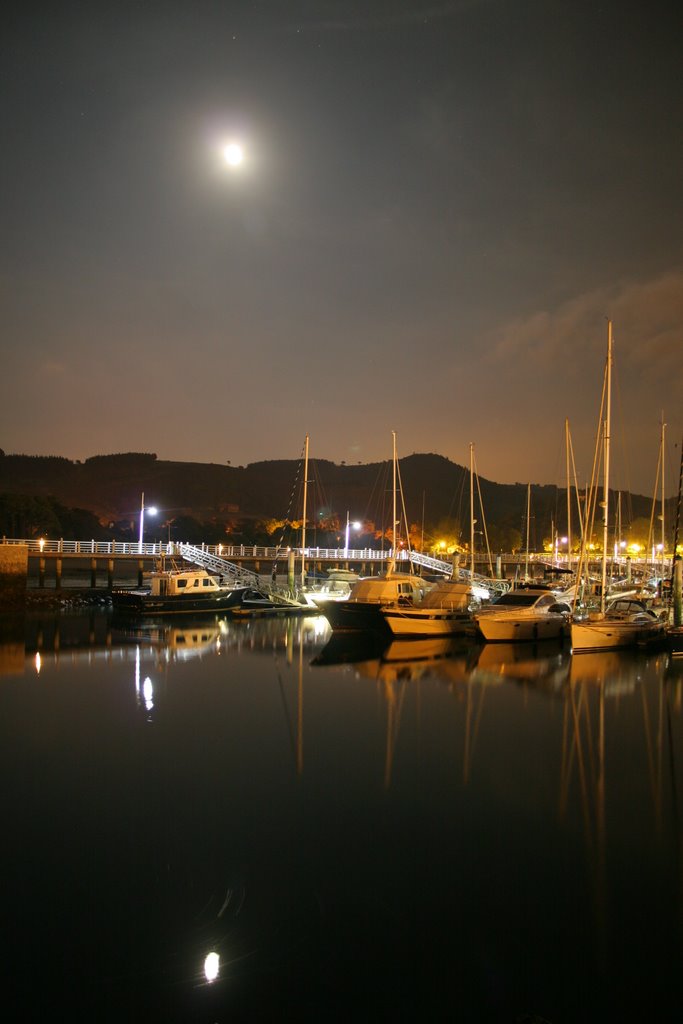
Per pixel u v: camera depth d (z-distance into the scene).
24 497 125.19
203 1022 8.63
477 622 36.69
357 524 143.62
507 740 19.47
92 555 65.06
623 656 33.16
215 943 10.00
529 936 10.27
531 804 14.98
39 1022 8.61
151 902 10.98
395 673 28.91
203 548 76.62
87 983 9.23
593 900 11.25
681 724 21.16
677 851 12.94
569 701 24.00
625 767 17.34
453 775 16.67
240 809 14.49
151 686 25.97
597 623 34.22
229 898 11.11
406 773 16.78
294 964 9.60
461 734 20.02
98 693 24.66
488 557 91.38
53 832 13.30
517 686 26.36
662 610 41.38
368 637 39.34
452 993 9.12
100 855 12.41
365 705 23.27
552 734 20.06
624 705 23.47
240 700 23.84
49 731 19.80
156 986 9.16
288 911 10.80
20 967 9.51
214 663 31.11
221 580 60.22
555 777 16.62
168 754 17.94
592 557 82.25
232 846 12.84
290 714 22.05
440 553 103.38
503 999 9.02
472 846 13.01
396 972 9.50
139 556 66.62
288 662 31.48
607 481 37.50
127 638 38.81
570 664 31.11
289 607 53.06
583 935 10.33
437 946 10.02
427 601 40.66
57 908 10.80
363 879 11.75
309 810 14.49
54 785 15.67
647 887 11.66
